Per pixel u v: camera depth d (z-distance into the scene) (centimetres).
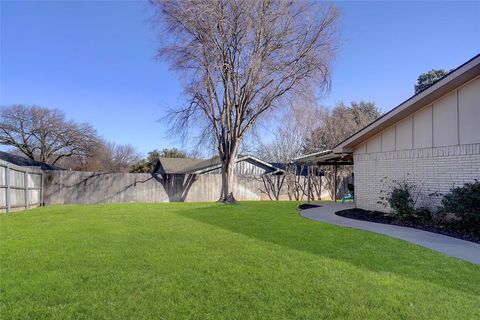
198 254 544
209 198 2194
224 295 362
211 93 1784
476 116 834
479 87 831
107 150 4500
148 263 488
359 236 708
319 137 2753
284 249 580
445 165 908
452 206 794
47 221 973
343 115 2992
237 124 1794
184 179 2134
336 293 366
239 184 2316
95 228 832
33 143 3109
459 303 338
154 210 1330
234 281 407
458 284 396
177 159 3581
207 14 1593
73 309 327
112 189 1964
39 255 539
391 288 381
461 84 870
